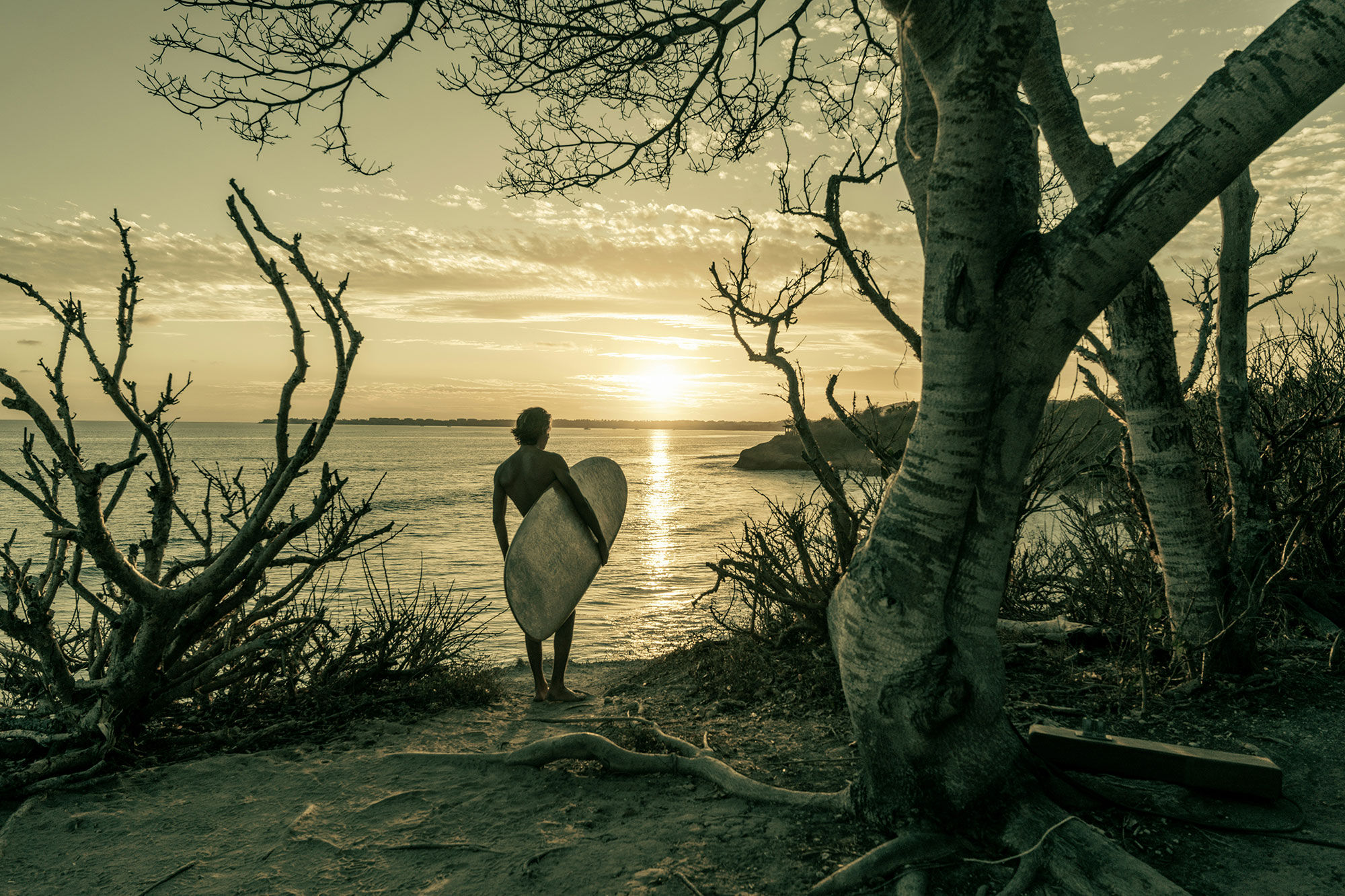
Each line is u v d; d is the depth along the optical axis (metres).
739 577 5.54
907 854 2.49
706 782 3.31
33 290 3.56
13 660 3.96
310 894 2.48
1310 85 2.10
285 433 4.02
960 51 2.33
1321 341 6.07
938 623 2.62
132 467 3.24
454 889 2.49
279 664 4.50
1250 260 4.66
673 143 5.27
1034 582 6.39
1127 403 4.52
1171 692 4.12
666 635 9.52
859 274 4.27
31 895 2.49
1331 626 4.85
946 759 2.61
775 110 5.42
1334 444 5.76
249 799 3.24
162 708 3.90
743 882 2.47
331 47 4.23
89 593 3.84
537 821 2.98
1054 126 4.16
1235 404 4.70
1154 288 4.36
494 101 4.75
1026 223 2.78
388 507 34.94
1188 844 2.62
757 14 4.43
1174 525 4.39
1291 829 2.68
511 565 4.87
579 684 6.23
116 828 2.96
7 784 3.16
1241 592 4.25
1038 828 2.50
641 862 2.62
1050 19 4.07
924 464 2.61
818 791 3.18
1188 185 2.24
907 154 3.15
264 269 3.80
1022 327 2.50
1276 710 3.80
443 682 5.02
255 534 3.80
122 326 3.75
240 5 4.04
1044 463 5.13
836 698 4.40
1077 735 3.09
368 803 3.18
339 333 3.98
